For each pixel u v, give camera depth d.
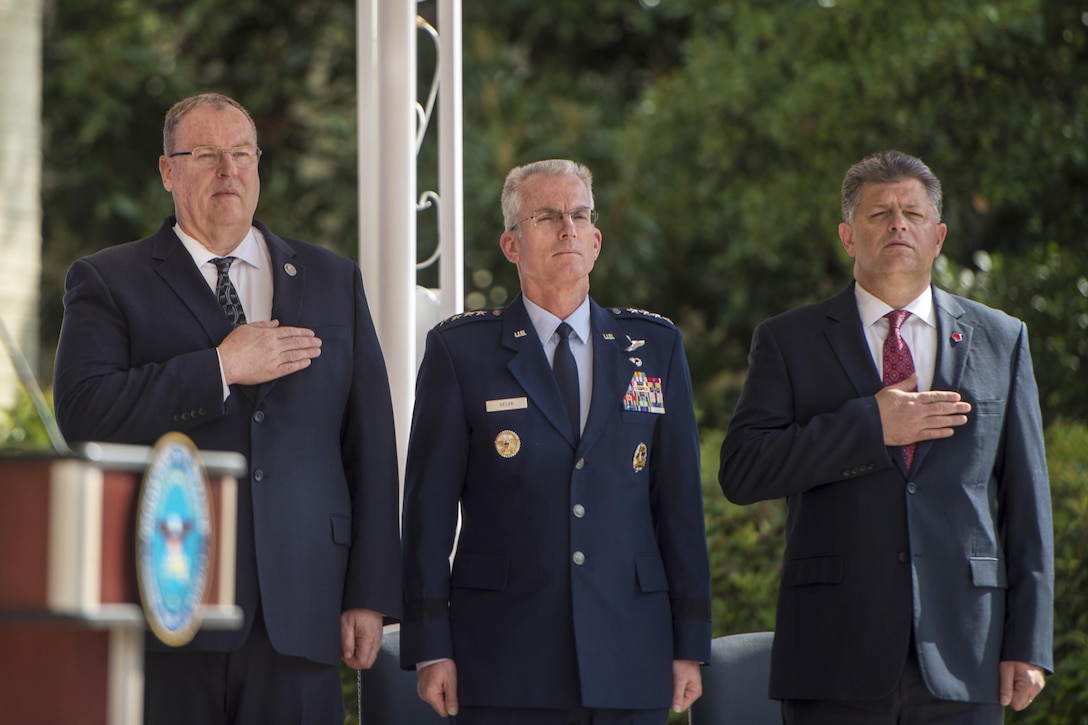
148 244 11.02
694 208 32.84
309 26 36.34
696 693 11.04
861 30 29.66
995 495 11.52
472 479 11.09
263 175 35.88
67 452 6.25
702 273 34.84
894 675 10.90
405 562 10.97
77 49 34.69
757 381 11.80
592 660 10.52
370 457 10.96
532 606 10.66
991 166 28.34
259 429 10.48
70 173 35.00
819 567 11.30
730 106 31.22
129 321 10.63
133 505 6.46
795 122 29.86
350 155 35.62
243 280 11.04
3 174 24.05
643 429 11.10
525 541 10.78
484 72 35.56
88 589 6.18
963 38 28.45
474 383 11.10
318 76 36.84
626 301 33.84
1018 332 11.78
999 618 11.17
